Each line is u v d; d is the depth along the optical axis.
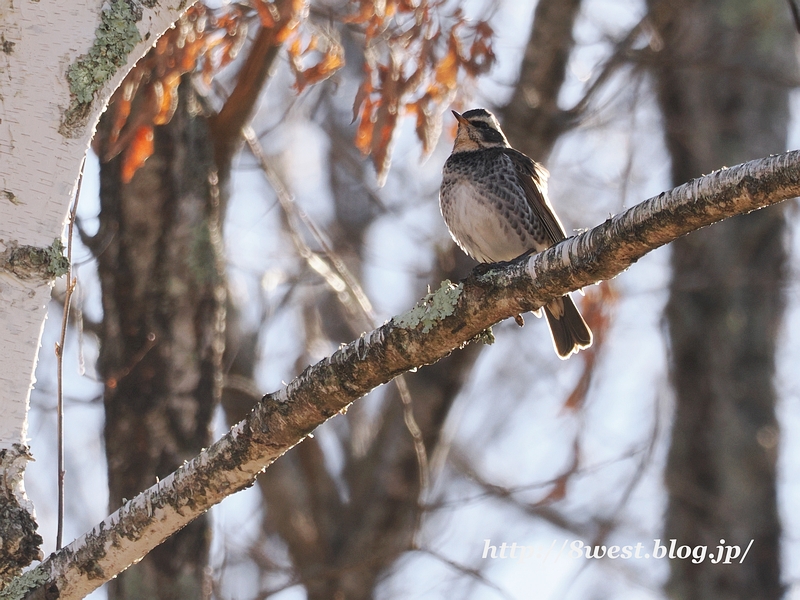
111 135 9.73
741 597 16.02
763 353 16.53
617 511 15.69
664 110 16.97
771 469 16.36
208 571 10.69
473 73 9.80
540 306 6.73
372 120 9.76
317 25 11.11
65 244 6.40
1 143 6.21
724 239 16.55
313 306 18.25
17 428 6.21
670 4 15.53
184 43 8.96
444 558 12.14
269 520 18.50
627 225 6.24
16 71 6.23
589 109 14.70
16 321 6.19
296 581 12.95
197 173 10.80
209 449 6.82
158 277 10.55
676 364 16.80
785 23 16.25
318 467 16.83
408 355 6.80
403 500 16.03
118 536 6.61
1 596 6.20
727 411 16.39
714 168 16.34
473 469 20.58
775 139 16.42
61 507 6.78
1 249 6.18
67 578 6.55
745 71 15.49
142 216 10.55
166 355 10.50
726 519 16.22
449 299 6.76
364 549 16.08
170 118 10.20
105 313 10.62
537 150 14.13
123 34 6.46
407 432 15.81
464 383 15.54
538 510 19.16
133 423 10.39
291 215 12.39
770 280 16.34
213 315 10.74
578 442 15.57
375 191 21.12
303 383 6.84
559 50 14.05
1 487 6.16
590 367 14.57
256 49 10.79
